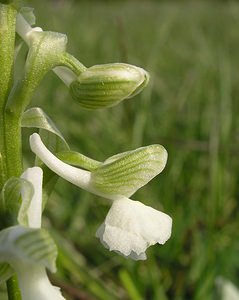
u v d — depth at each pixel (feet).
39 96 0.42
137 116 0.35
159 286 0.27
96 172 0.19
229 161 0.35
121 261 0.29
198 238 0.30
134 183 0.19
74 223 0.31
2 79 0.18
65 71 0.19
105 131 0.38
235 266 0.30
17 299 0.19
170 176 0.34
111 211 0.19
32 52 0.18
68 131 0.39
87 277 0.27
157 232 0.18
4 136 0.18
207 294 0.27
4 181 0.18
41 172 0.17
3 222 0.17
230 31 0.66
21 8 0.19
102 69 0.19
